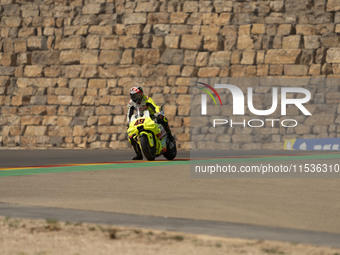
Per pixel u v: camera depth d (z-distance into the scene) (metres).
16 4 113.50
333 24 105.31
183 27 108.19
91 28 110.56
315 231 31.75
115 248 26.89
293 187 48.59
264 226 32.66
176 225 32.03
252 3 107.12
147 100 71.12
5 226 31.19
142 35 109.00
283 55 105.56
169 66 107.88
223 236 29.28
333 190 47.19
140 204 39.28
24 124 110.88
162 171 59.03
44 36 112.00
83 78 110.12
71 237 28.94
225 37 107.31
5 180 51.72
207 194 44.19
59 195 43.16
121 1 110.31
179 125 106.56
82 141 108.44
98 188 46.94
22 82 111.88
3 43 113.12
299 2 106.38
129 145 106.56
